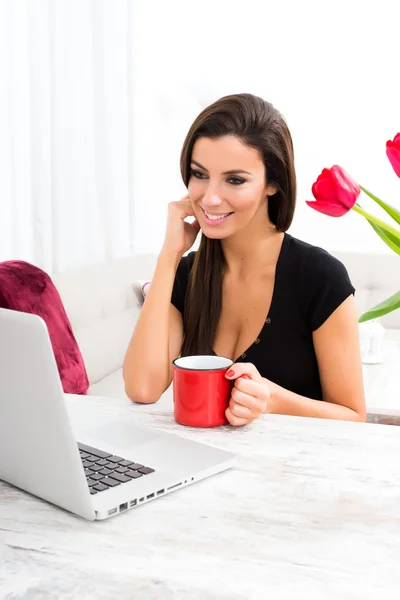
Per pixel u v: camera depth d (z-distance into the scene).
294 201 1.40
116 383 2.78
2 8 2.77
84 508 0.82
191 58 4.09
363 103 3.92
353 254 3.56
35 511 0.86
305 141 4.03
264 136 1.27
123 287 3.11
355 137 3.96
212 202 1.26
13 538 0.79
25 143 2.96
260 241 1.49
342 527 0.81
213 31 4.05
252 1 3.98
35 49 2.92
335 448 1.04
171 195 4.24
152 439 1.06
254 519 0.83
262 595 0.68
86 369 2.72
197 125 1.27
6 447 0.89
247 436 1.10
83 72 3.28
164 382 1.39
